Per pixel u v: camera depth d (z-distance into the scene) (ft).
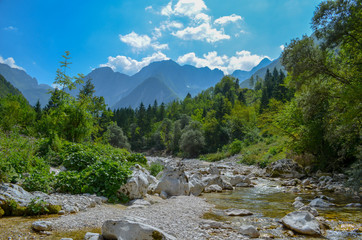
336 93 61.62
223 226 20.11
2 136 35.60
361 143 54.44
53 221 17.65
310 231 18.43
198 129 237.45
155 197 31.73
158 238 13.34
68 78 60.23
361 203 30.48
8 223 16.57
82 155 35.94
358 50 61.31
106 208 22.94
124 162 42.63
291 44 65.92
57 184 26.14
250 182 52.42
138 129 347.36
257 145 140.36
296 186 49.01
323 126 60.90
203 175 61.11
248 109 237.45
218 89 535.60
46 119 56.90
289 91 233.76
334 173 56.75
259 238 17.62
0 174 22.75
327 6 57.88
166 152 273.13
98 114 68.95
